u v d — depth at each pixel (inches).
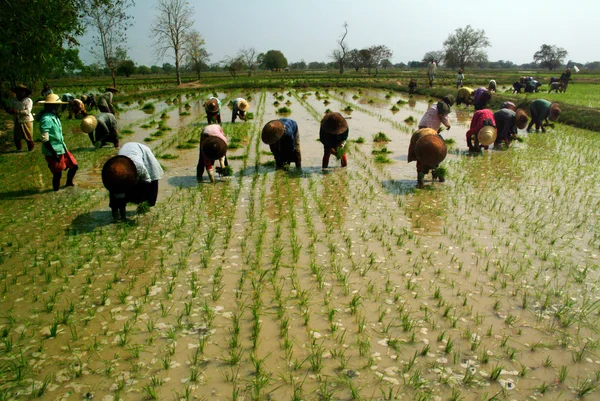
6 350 184.7
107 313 213.5
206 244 291.7
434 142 393.1
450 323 203.3
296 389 160.1
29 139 590.9
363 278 246.1
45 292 233.8
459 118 967.6
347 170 489.1
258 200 386.6
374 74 3270.2
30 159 545.0
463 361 176.9
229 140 658.8
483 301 221.5
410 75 3011.8
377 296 226.7
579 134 722.2
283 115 989.2
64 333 197.5
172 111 1141.1
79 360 178.7
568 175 458.0
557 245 286.7
